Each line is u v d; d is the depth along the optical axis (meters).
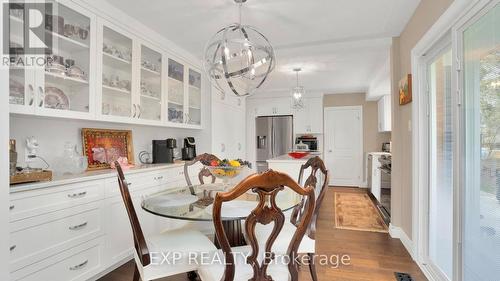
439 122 2.13
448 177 1.97
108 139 2.66
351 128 6.42
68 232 1.83
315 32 2.86
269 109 6.29
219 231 1.17
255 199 1.98
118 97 2.55
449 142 1.95
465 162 1.62
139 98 2.70
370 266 2.33
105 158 2.58
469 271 1.58
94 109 2.20
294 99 4.52
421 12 2.23
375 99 6.12
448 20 1.71
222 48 2.19
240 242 1.89
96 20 2.19
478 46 1.46
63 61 2.04
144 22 2.63
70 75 2.06
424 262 2.36
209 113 3.96
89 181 1.98
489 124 1.39
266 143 6.28
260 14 2.44
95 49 2.19
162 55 3.02
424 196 2.38
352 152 6.40
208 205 1.76
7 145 1.25
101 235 2.08
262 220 1.19
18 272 1.53
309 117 6.20
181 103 3.45
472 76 1.53
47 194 1.69
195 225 2.15
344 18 2.53
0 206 1.22
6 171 1.25
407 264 2.37
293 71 4.43
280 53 3.40
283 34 2.91
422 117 2.39
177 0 2.21
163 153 3.16
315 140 6.14
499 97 1.30
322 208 4.23
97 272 2.04
